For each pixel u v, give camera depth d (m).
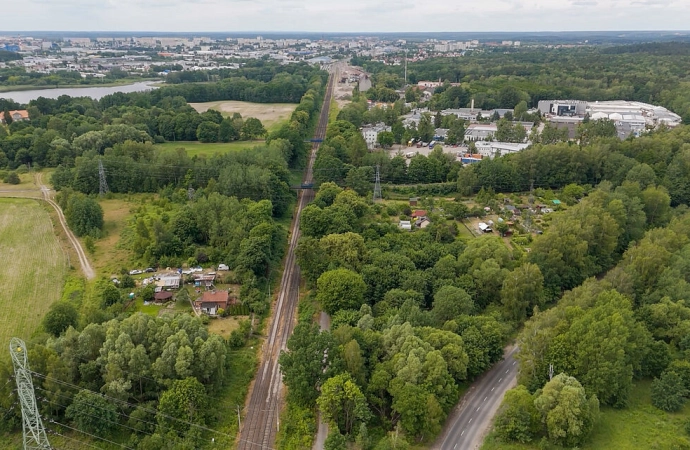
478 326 137.00
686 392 123.62
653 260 160.12
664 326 142.75
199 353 120.00
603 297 138.38
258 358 139.00
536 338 127.31
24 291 166.12
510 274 157.25
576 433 106.94
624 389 122.19
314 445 109.00
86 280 174.62
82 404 108.00
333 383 110.50
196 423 111.31
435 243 192.50
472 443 111.25
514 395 113.25
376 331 132.88
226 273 179.62
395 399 111.81
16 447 105.19
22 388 95.38
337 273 155.25
